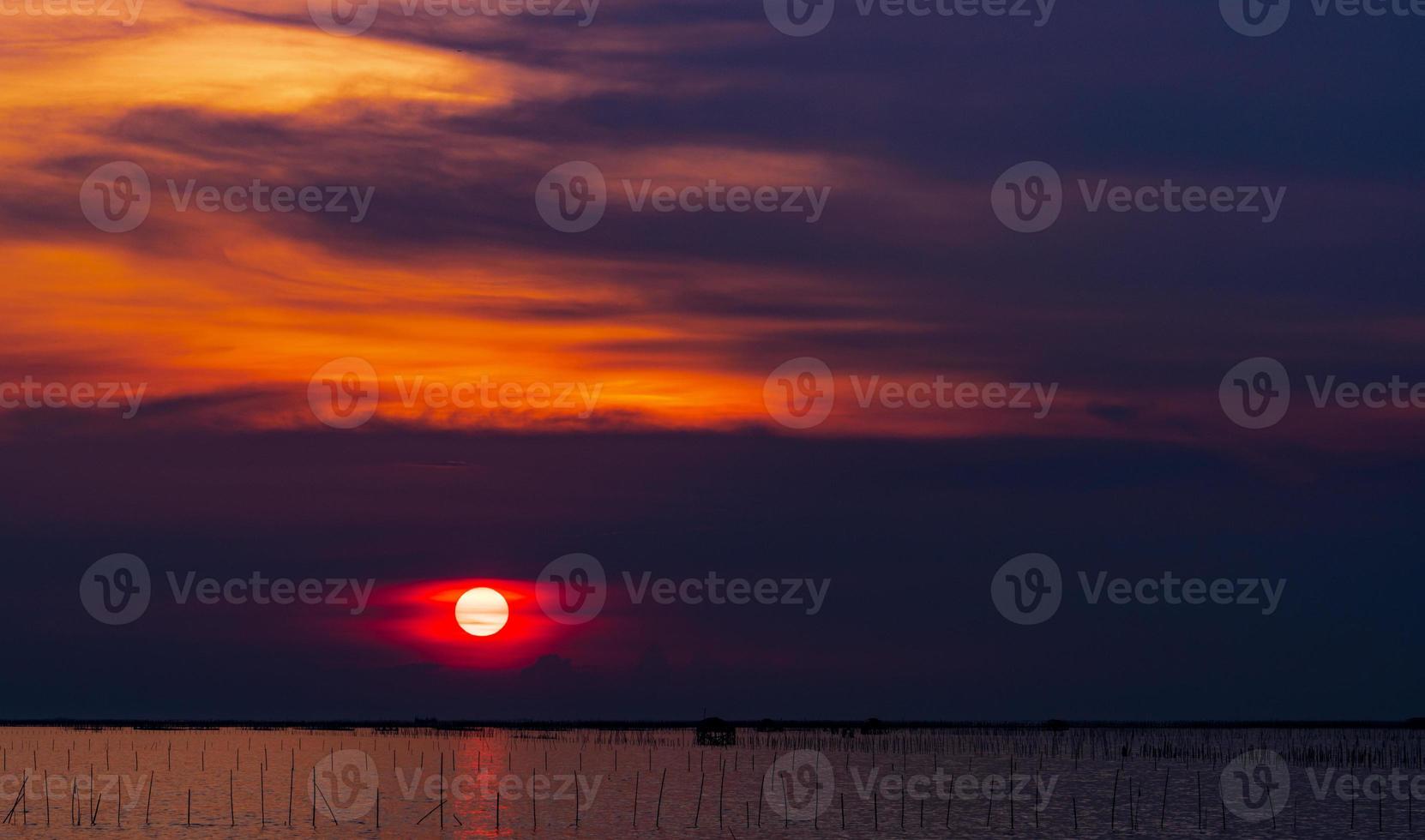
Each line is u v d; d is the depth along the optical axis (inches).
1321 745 5718.5
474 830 2785.4
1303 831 2773.1
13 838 2691.9
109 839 2662.4
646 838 2652.6
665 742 6072.8
